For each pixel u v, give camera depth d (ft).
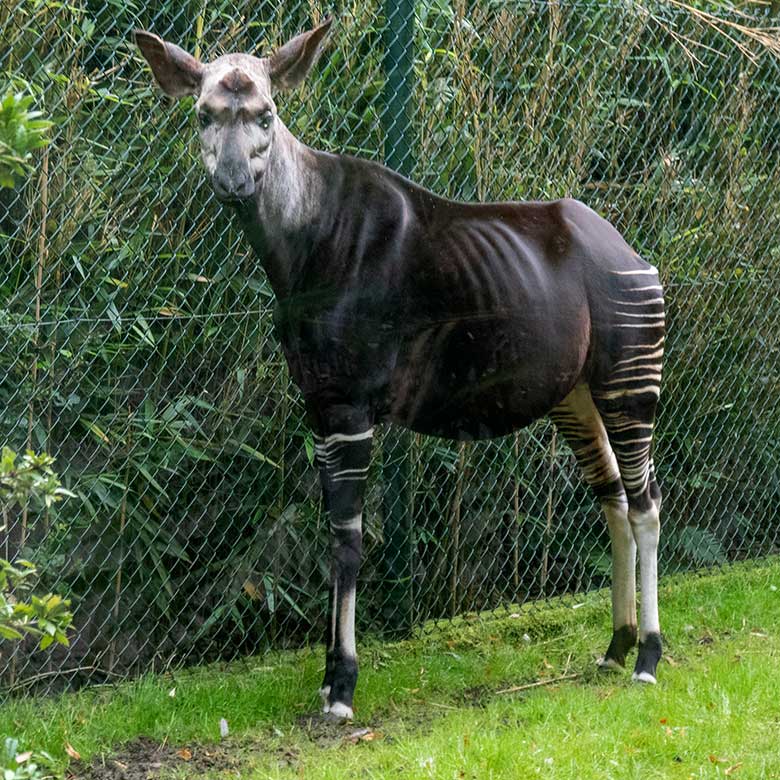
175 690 18.98
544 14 23.90
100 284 19.67
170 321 20.20
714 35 26.68
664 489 27.30
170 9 20.53
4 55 18.28
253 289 20.88
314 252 17.34
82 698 18.83
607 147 25.40
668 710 17.83
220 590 21.71
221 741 17.34
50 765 13.78
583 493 26.04
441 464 23.48
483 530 24.26
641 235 26.20
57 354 19.42
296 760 16.51
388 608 22.58
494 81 23.32
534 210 19.21
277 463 21.68
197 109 15.93
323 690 18.65
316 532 22.27
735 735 16.83
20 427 19.30
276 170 16.67
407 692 19.40
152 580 21.20
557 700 18.47
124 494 19.98
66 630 20.52
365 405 17.80
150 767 16.40
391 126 21.63
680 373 26.86
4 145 9.73
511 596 25.03
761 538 29.43
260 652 22.34
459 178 22.97
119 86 20.25
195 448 20.98
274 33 20.74
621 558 20.44
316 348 17.49
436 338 18.04
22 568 19.27
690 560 27.35
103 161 19.51
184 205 20.45
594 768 15.55
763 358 28.43
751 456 28.84
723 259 27.25
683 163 26.21
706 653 21.50
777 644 22.02
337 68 21.53
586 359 19.20
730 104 26.86
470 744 16.25
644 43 25.95
